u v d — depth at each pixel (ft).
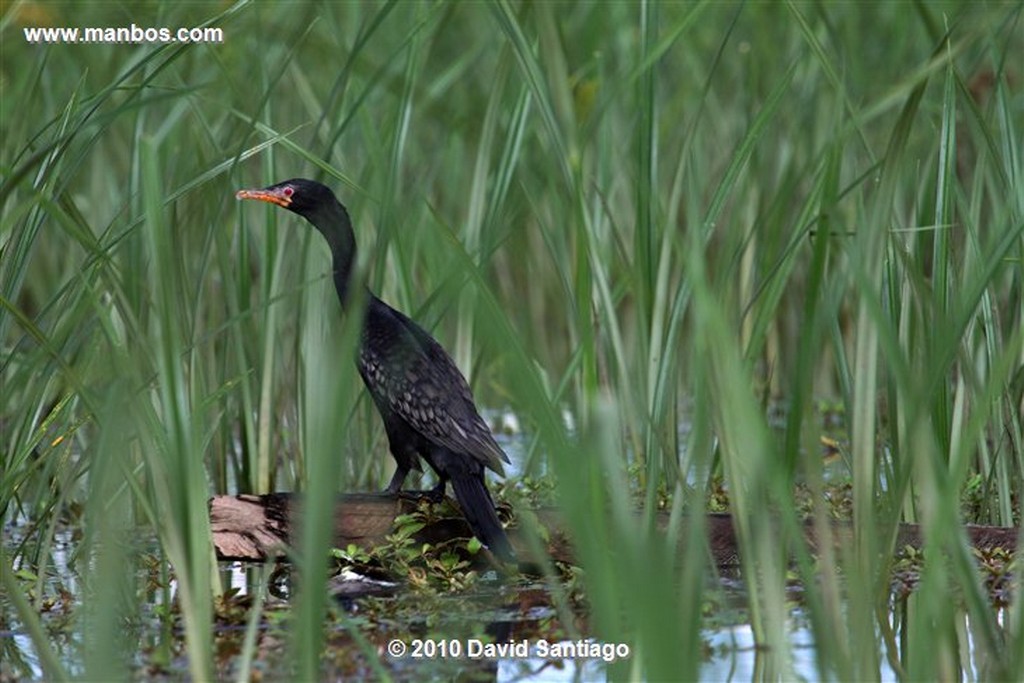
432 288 48.91
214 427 41.47
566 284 45.60
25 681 29.76
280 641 31.94
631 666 24.02
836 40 49.34
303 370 45.50
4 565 27.58
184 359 43.45
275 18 55.06
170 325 25.62
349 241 40.11
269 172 45.91
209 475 48.29
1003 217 34.88
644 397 41.98
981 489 40.55
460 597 35.65
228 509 37.50
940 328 32.30
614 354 38.68
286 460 47.85
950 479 24.67
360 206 48.55
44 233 58.54
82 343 42.45
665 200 58.59
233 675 29.48
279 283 46.32
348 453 48.65
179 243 45.73
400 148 44.93
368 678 29.76
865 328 28.84
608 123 52.49
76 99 35.50
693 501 25.70
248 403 46.37
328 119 50.78
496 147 53.98
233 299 46.91
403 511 38.09
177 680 29.43
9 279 34.86
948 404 36.52
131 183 45.32
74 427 36.32
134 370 28.40
